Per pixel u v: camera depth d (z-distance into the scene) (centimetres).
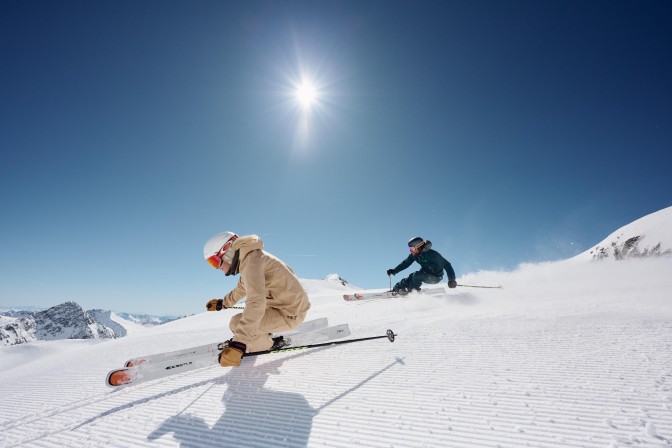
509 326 377
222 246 304
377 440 174
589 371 233
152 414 231
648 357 249
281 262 319
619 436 157
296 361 318
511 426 175
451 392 220
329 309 838
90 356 540
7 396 332
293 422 200
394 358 300
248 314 268
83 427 223
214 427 203
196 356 310
